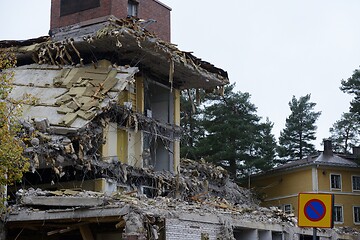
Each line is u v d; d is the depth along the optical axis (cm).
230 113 5025
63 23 2906
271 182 5091
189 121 5084
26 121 2105
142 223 1652
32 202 1830
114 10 2802
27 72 2664
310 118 6303
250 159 4903
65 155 2077
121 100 2588
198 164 3203
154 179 2581
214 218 2023
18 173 1630
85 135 2156
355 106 5141
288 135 6319
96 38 2458
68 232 1980
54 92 2450
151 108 2978
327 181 4816
